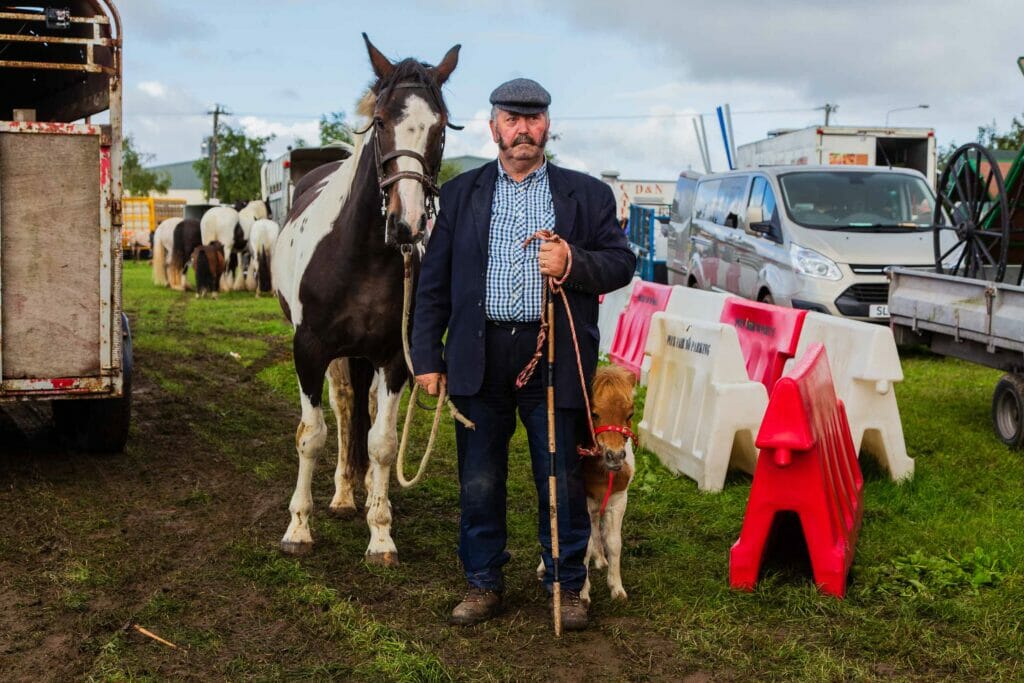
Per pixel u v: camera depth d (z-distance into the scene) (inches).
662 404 266.5
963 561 176.9
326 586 173.0
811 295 415.5
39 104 320.2
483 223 154.2
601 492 165.2
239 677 138.5
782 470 165.6
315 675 138.6
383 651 144.9
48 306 224.5
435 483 243.1
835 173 465.7
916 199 458.3
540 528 162.1
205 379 395.2
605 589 171.5
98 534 200.8
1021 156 296.4
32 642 148.5
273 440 292.2
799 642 148.5
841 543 168.9
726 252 490.9
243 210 983.6
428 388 162.4
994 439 278.8
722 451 230.7
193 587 172.1
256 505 224.5
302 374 193.3
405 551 193.9
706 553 189.0
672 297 357.7
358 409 216.1
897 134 679.7
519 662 144.1
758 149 816.9
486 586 159.5
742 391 232.1
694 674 140.1
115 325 230.5
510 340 154.9
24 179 218.7
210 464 261.0
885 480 234.5
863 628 152.4
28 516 208.4
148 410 329.1
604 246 155.9
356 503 225.1
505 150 152.7
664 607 161.9
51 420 308.5
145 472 250.1
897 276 311.9
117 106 224.7
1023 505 218.1
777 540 182.4
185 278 913.5
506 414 161.3
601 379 151.5
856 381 233.5
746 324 307.6
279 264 227.3
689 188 580.4
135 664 141.3
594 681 138.1
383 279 187.0
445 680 136.9
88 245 225.8
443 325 163.9
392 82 171.3
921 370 406.0
